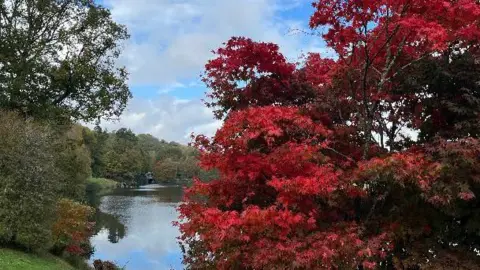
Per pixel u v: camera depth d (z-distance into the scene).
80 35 20.36
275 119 5.10
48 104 19.81
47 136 14.79
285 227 4.65
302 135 5.52
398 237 5.30
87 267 16.86
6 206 12.97
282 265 4.54
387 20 5.40
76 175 21.05
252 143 5.39
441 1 4.93
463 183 4.70
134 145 102.81
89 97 20.84
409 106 6.26
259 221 4.55
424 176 4.53
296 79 7.30
